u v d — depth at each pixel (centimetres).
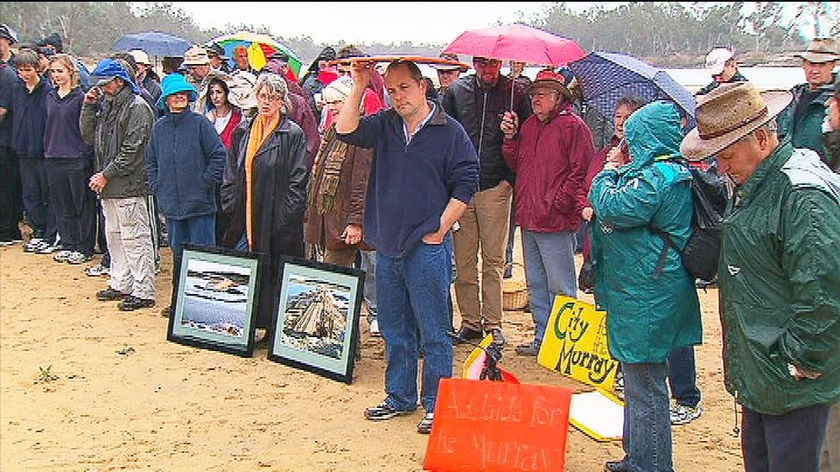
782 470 337
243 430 549
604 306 446
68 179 999
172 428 555
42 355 704
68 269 991
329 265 652
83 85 1048
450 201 521
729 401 599
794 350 314
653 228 414
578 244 1123
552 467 438
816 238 305
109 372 662
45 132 999
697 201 415
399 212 523
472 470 449
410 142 519
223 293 715
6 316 812
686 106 586
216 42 1077
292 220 698
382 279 552
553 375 646
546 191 641
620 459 500
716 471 482
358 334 645
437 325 537
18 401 605
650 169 411
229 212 721
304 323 665
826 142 454
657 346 422
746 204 332
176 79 750
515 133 668
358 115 528
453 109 698
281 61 1090
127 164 812
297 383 637
